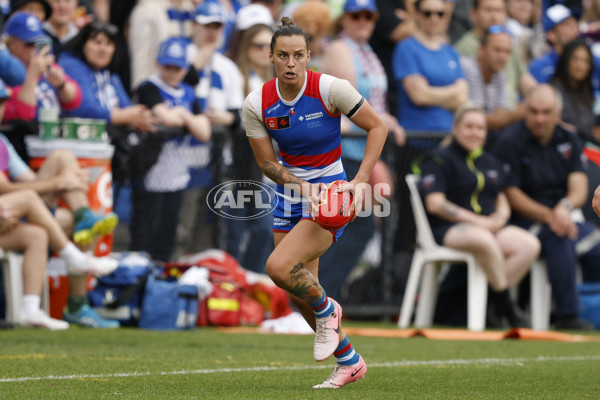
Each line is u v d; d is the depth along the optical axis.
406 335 25.67
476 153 29.31
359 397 12.73
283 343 22.66
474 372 16.64
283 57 13.41
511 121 32.34
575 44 32.75
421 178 29.12
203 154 28.70
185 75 29.05
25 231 24.38
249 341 22.98
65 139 26.03
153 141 28.06
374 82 30.56
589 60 32.94
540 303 29.61
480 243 28.05
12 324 24.64
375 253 31.17
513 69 35.66
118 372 15.60
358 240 29.69
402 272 31.03
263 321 28.56
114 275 26.66
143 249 28.47
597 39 38.53
